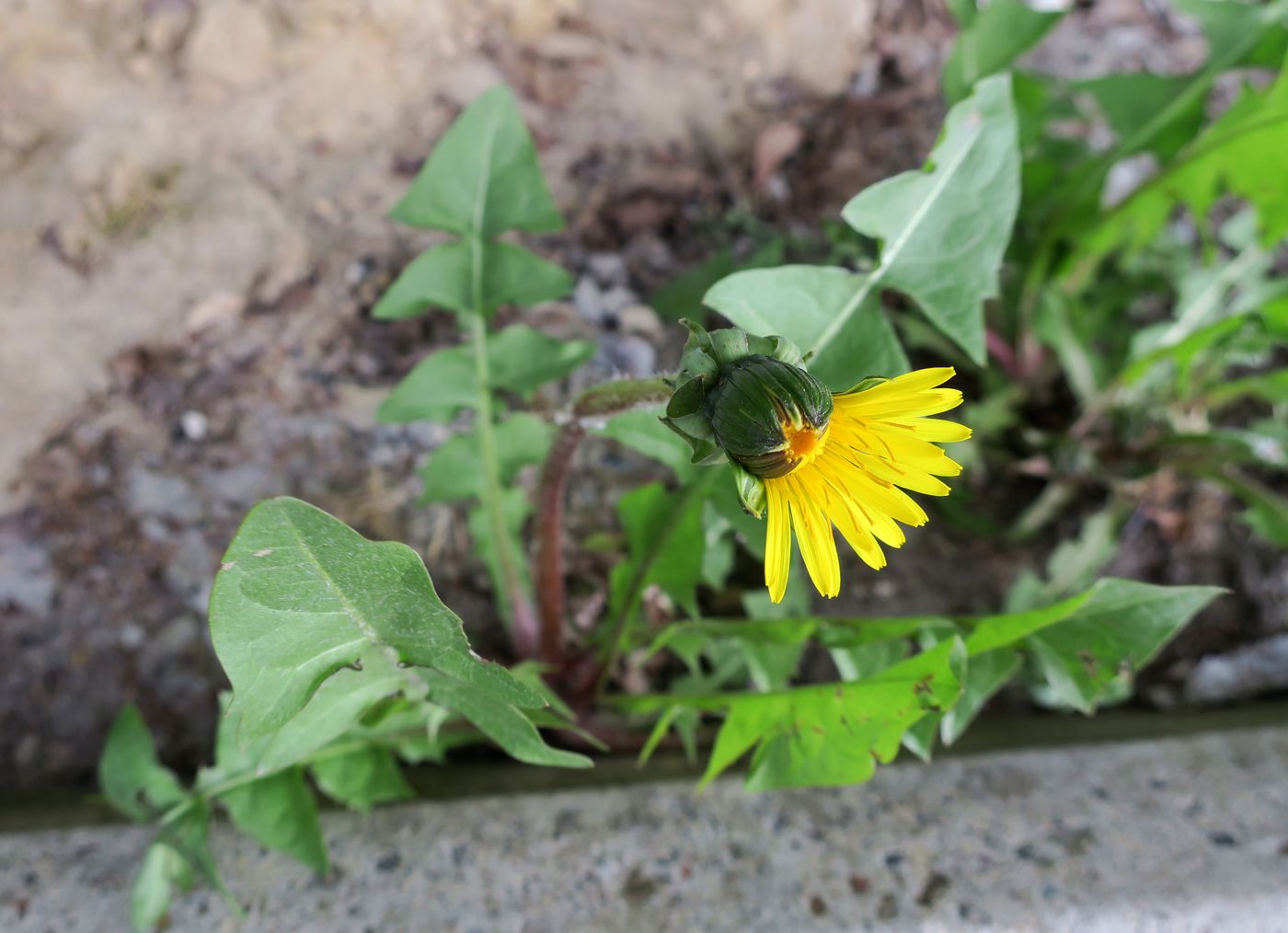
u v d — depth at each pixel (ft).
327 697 0.84
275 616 0.75
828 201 1.30
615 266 1.23
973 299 0.92
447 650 0.77
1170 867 0.97
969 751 1.04
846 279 0.92
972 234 0.91
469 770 1.03
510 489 1.08
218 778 0.92
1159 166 1.18
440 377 1.03
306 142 1.18
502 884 0.94
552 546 0.99
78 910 0.92
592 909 0.93
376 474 1.13
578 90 1.28
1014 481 1.26
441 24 1.24
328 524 0.73
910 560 1.20
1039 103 1.11
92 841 0.95
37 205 1.12
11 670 1.06
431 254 1.02
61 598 1.08
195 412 1.12
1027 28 1.07
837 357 0.92
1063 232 1.17
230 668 0.76
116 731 0.93
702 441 0.77
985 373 1.25
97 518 1.09
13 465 1.08
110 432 1.10
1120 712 1.15
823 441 0.77
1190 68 1.43
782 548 0.76
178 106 1.16
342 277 1.17
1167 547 1.24
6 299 1.10
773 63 1.33
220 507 1.11
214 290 1.14
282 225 1.16
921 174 0.91
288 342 1.15
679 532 0.98
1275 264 1.33
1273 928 0.95
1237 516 1.26
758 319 0.90
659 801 0.98
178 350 1.13
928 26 1.39
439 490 1.05
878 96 1.36
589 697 1.05
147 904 0.90
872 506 0.78
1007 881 0.96
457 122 1.01
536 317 1.19
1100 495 1.25
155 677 1.07
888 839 0.97
